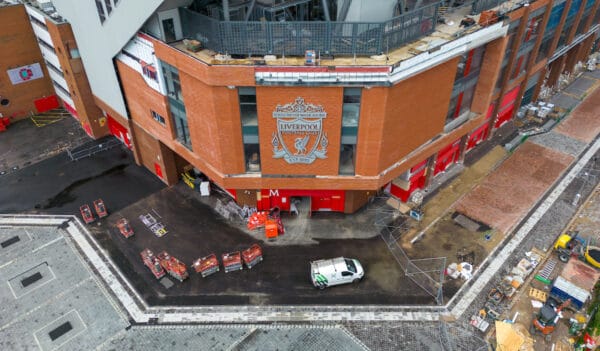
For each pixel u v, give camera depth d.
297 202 32.94
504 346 23.14
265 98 23.78
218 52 24.09
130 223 32.16
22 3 41.34
